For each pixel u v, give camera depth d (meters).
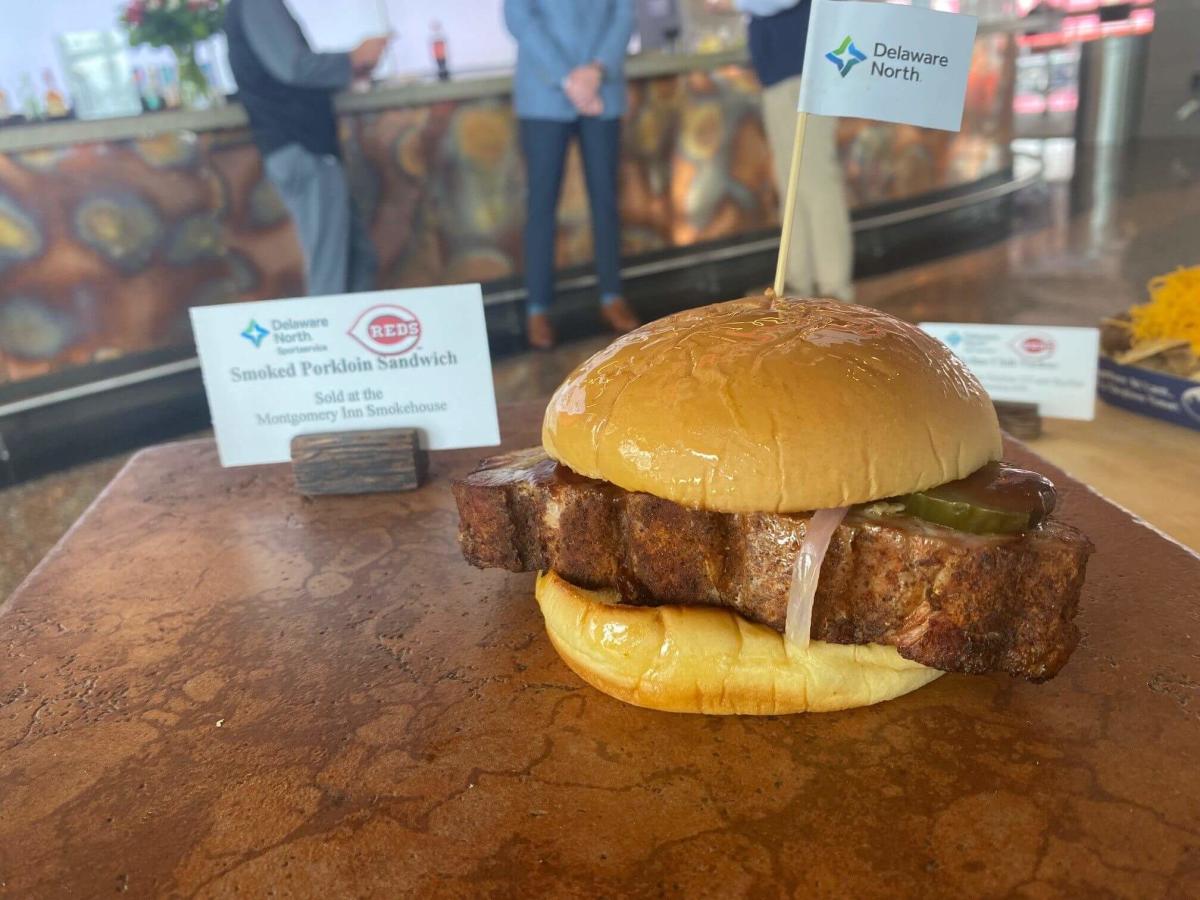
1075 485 0.27
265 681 0.21
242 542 0.29
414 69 1.35
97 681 0.22
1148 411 0.35
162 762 0.19
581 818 0.16
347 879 0.15
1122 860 0.15
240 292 0.75
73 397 0.70
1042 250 0.94
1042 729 0.18
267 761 0.19
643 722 0.19
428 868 0.16
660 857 0.15
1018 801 0.16
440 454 0.35
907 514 0.18
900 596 0.18
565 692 0.20
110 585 0.26
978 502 0.17
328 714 0.20
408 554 0.27
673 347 0.19
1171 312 0.34
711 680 0.18
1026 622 0.17
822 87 0.21
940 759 0.17
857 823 0.16
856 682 0.18
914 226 1.09
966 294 0.83
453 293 0.31
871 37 0.21
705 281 0.97
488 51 1.38
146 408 0.71
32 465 0.63
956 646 0.17
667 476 0.17
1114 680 0.19
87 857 0.16
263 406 0.32
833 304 0.21
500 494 0.21
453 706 0.20
